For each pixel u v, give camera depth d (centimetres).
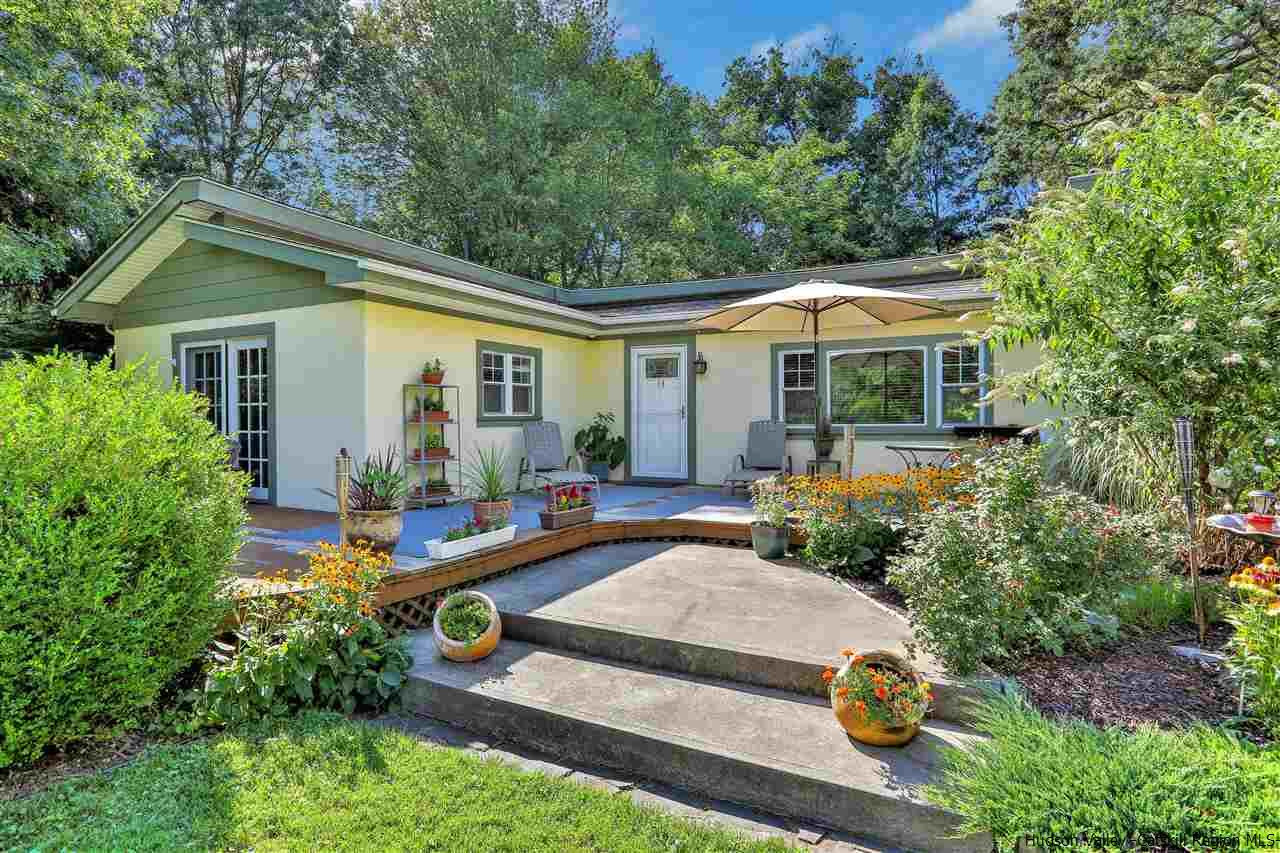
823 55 2444
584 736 291
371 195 1930
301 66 1834
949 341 796
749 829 240
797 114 2452
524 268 1736
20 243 916
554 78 1808
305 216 802
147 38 1540
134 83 1477
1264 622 246
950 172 2386
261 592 359
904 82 2436
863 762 254
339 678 333
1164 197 369
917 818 226
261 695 311
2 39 930
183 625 302
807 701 314
